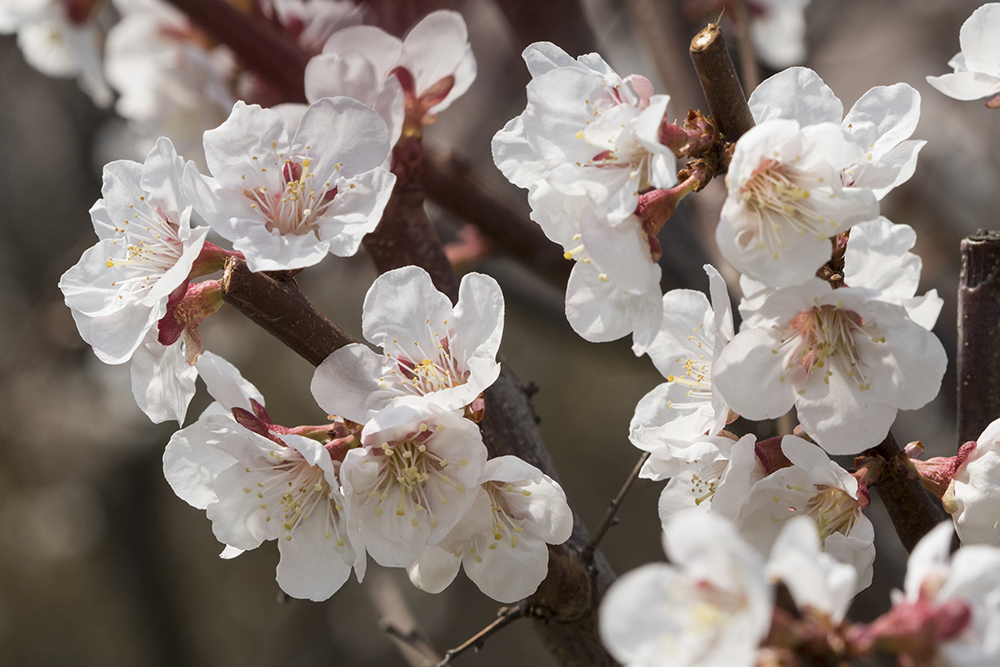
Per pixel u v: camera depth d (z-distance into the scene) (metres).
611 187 0.51
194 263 0.52
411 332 0.52
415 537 0.52
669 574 0.47
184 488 0.53
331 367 0.52
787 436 0.51
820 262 0.50
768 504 0.52
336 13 0.65
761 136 0.50
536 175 0.52
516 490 0.52
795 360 0.51
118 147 0.97
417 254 0.56
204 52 0.66
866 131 0.52
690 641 0.46
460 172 0.63
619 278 0.51
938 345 0.51
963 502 0.51
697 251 0.67
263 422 0.53
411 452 0.52
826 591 0.47
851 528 0.52
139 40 0.68
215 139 0.53
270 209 0.52
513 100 1.05
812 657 0.47
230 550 0.53
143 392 0.53
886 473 0.52
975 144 1.14
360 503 0.52
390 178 0.53
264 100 0.65
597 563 0.56
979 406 0.54
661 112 0.50
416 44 0.56
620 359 0.85
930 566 0.47
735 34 0.69
